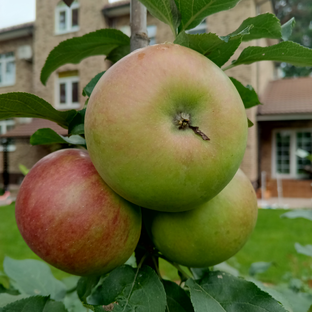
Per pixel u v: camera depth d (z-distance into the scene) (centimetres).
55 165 88
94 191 84
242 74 962
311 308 124
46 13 1232
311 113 999
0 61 1424
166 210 81
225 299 93
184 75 70
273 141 1191
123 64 74
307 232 563
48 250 83
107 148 71
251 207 99
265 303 90
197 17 95
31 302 90
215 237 92
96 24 1143
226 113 73
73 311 149
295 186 1109
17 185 1342
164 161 68
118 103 69
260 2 1007
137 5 107
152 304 87
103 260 86
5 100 91
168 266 373
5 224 655
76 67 1171
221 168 73
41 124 1257
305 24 2733
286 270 374
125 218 87
